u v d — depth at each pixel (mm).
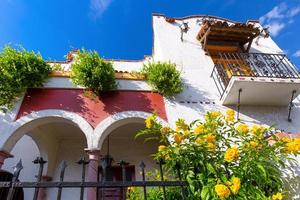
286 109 7688
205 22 8891
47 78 7055
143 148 8930
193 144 3281
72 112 6578
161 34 9406
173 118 6820
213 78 8008
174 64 7625
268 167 3322
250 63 8031
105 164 2496
